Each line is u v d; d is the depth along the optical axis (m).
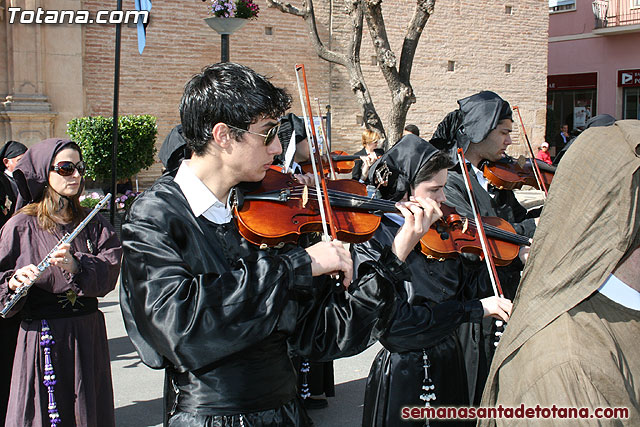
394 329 2.60
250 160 2.01
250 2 8.78
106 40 12.02
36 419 3.09
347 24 14.56
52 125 11.45
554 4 24.69
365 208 2.66
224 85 1.95
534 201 13.03
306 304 2.08
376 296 2.04
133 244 1.95
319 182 2.56
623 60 23.41
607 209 1.69
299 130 4.72
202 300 1.81
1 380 3.74
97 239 3.42
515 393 1.76
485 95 3.91
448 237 2.93
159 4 12.51
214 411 1.94
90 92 11.96
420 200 2.36
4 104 11.05
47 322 3.15
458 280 2.97
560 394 1.65
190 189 2.05
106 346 3.40
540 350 1.73
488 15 16.78
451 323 2.68
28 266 3.06
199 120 1.98
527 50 17.42
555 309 1.73
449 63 16.34
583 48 24.20
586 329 1.71
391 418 2.75
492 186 4.29
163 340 1.83
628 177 1.65
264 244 2.26
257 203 2.42
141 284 1.91
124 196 9.09
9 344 3.76
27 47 11.07
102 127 9.70
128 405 4.68
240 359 1.97
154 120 10.24
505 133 3.94
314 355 2.10
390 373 2.77
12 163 4.96
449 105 16.39
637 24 22.58
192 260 1.99
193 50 12.91
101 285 3.23
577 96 24.72
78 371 3.18
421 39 15.88
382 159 2.87
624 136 1.69
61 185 3.30
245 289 1.83
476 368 3.12
